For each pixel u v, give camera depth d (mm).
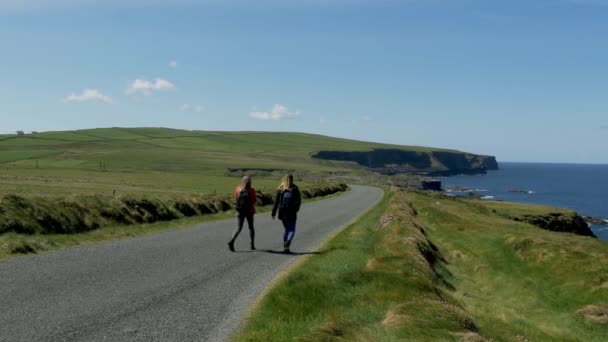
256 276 12688
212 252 16000
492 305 17891
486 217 48906
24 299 9383
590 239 34531
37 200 18156
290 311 10047
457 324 10477
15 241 14367
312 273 12922
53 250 14766
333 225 27109
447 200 78125
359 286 12586
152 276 12023
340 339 8500
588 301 18797
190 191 65375
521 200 181375
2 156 192125
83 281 11070
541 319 17812
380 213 36344
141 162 199875
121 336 7824
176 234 20281
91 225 19266
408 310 10656
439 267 21188
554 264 22891
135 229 20688
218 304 9992
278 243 18984
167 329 8312
